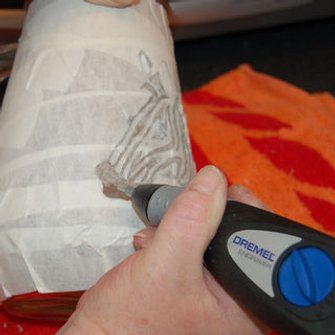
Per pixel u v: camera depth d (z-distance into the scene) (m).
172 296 0.32
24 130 0.40
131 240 0.38
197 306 0.33
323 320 0.28
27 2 0.55
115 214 0.38
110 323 0.33
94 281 0.38
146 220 0.37
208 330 0.34
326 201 0.54
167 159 0.41
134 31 0.44
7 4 0.57
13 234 0.39
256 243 0.30
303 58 0.80
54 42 0.43
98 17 0.44
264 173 0.56
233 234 0.31
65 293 0.41
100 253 0.38
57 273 0.38
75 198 0.38
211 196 0.30
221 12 0.74
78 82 0.41
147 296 0.32
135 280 0.32
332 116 0.63
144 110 0.41
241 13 0.75
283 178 0.56
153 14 0.47
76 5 0.44
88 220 0.38
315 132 0.59
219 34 0.80
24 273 0.39
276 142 0.59
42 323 0.48
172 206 0.30
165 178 0.40
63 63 0.42
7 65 0.54
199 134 0.61
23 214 0.38
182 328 0.33
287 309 0.28
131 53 0.43
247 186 0.56
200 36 0.79
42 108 0.41
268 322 0.30
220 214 0.30
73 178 0.38
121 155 0.39
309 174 0.56
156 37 0.45
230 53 0.82
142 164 0.40
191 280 0.31
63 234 0.38
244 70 0.71
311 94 0.72
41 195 0.38
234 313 0.33
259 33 0.83
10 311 0.46
